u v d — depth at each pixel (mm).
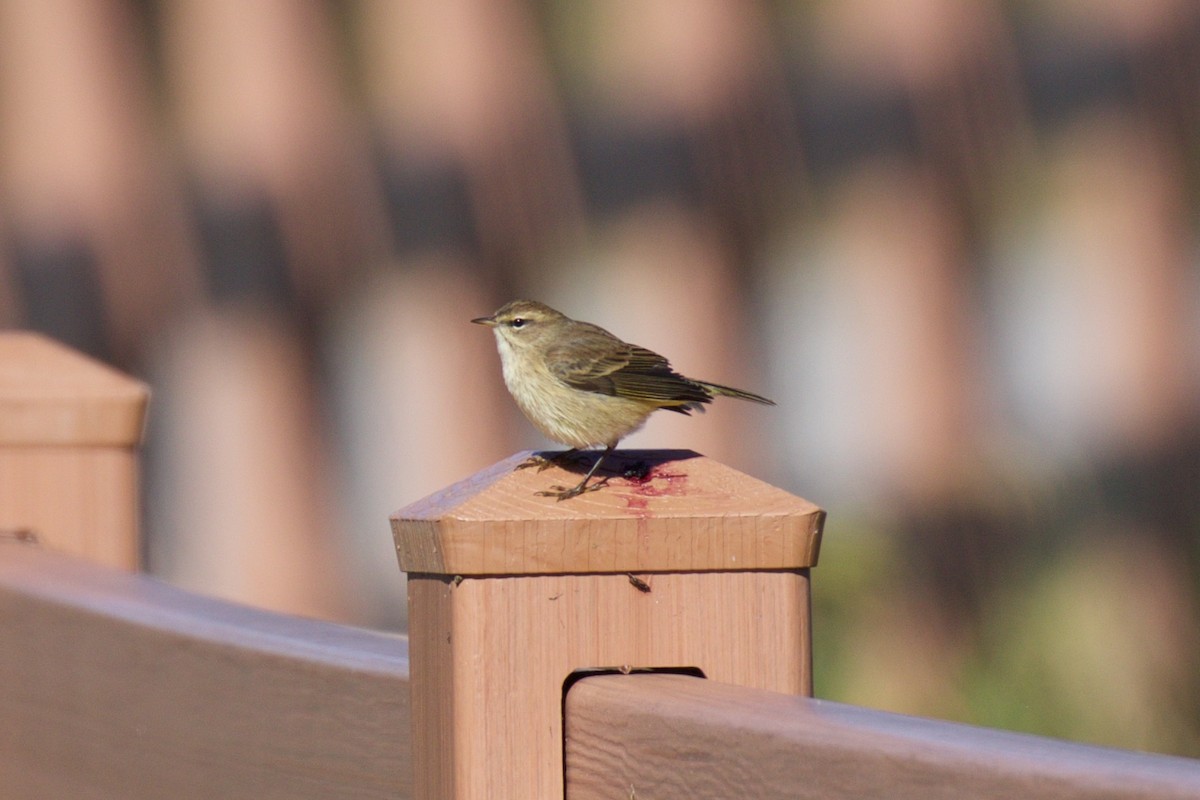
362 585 12664
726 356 12711
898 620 11109
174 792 4801
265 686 4406
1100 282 12594
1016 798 2555
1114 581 11359
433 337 12812
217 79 13023
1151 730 9773
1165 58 12734
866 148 12789
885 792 2775
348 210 12922
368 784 4039
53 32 13234
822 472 12469
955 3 12773
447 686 3529
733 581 3572
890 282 12633
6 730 5727
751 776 3043
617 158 12922
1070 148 12789
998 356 12531
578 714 3488
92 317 13234
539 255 12922
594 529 3488
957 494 11984
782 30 12898
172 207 13125
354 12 12938
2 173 13398
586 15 12938
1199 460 12047
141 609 5051
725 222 12812
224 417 12977
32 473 6457
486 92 12898
